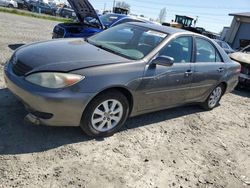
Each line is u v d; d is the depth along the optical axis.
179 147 4.18
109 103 3.76
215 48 5.55
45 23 19.92
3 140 3.38
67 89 3.27
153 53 4.16
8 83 3.58
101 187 2.97
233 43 25.33
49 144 3.49
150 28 4.72
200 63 5.04
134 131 4.32
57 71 3.31
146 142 4.09
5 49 8.05
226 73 5.78
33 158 3.18
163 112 5.39
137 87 3.92
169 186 3.26
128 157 3.61
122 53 4.15
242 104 7.22
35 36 12.09
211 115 5.86
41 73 3.30
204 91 5.45
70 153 3.41
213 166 3.90
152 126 4.66
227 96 7.73
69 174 3.05
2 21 15.17
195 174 3.61
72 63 3.49
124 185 3.08
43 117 3.33
